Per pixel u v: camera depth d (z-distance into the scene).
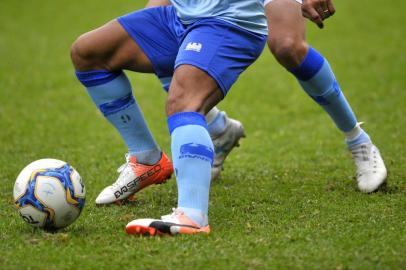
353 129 15.75
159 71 14.37
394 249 11.25
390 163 18.17
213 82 12.75
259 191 15.89
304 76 14.79
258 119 25.97
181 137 12.37
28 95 29.84
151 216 13.97
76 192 12.53
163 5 14.91
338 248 11.34
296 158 19.91
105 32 14.18
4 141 22.58
